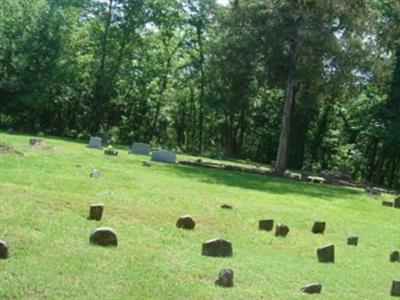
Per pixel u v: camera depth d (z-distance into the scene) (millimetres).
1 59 45875
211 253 9352
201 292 7273
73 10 48219
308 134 52562
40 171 17156
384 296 8281
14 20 45969
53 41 46219
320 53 31219
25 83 45969
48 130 50312
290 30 32094
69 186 14844
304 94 35094
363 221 16812
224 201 16328
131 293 6957
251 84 37750
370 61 32000
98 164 22391
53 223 9930
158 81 54875
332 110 51781
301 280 8555
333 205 20109
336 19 32031
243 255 9773
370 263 10703
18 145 26422
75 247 8602
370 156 49750
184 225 11461
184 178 22062
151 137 56438
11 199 11352
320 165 53125
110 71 50719
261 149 53844
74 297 6586
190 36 54156
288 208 16984
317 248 11000
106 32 50375
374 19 32312
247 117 54094
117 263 8086
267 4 32219
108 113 55656
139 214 12227
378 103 42031
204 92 51188
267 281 8211
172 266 8320
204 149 55406
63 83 47781
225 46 34562
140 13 50500
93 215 10867
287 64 32625
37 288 6711
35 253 8031
